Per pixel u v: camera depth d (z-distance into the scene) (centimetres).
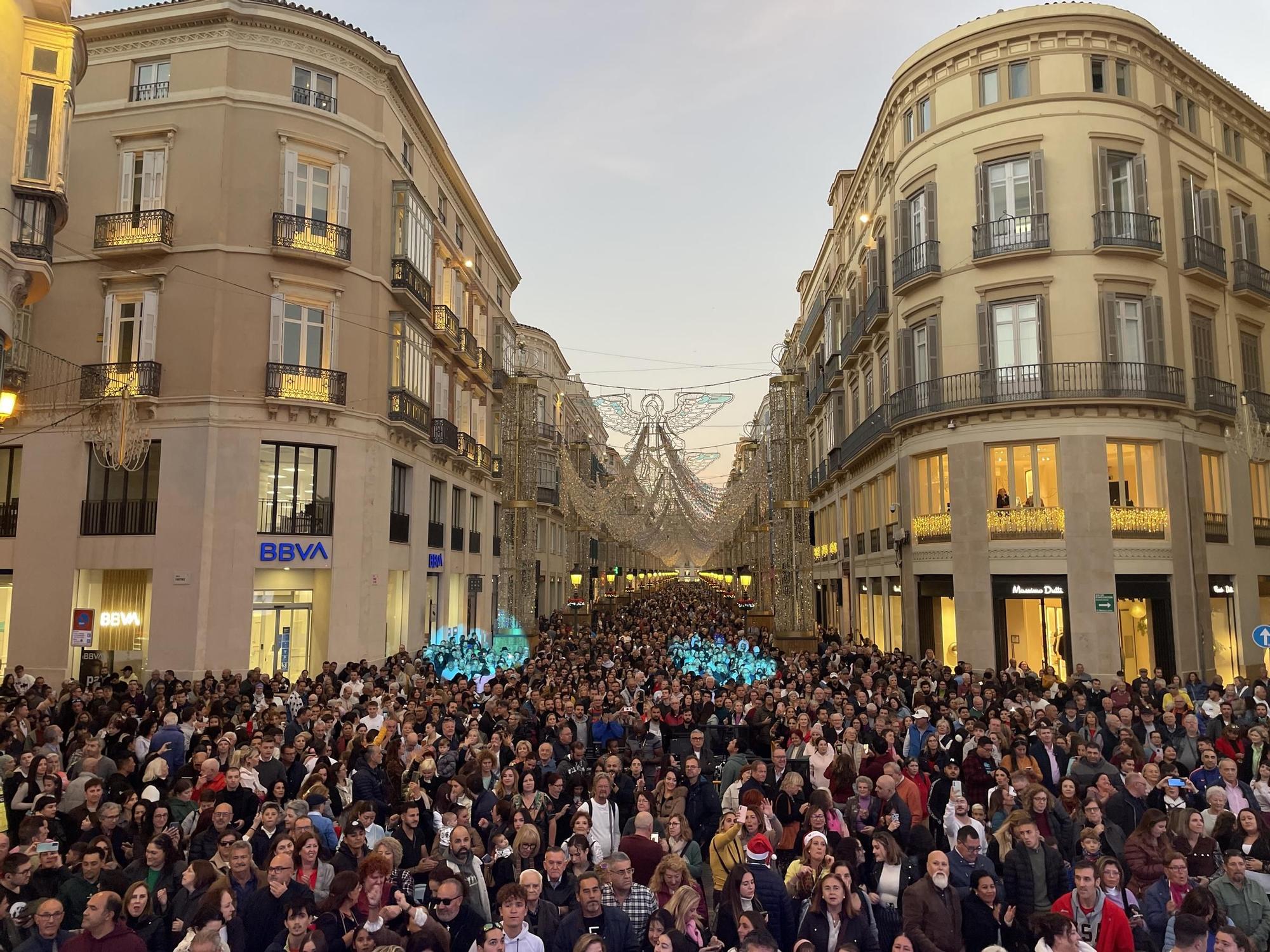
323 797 757
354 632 2236
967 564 2256
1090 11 2297
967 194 2367
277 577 2197
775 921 595
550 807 807
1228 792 839
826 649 2297
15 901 573
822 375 4059
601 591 4578
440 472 2920
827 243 4003
